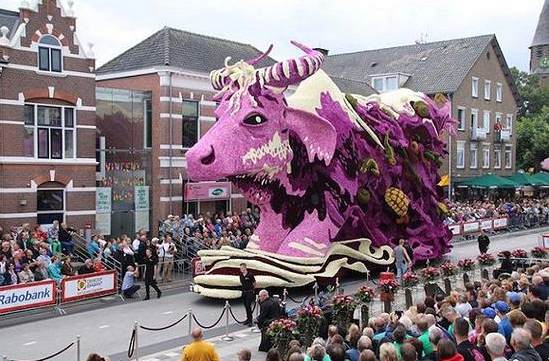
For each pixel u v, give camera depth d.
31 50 23.41
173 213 29.23
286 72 18.00
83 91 24.98
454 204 39.50
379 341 9.43
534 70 88.19
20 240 19.98
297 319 12.80
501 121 51.09
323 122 19.41
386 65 51.03
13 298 16.70
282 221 20.00
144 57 30.67
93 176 25.48
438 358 7.94
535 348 8.20
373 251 22.22
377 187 22.34
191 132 30.19
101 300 19.42
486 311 10.48
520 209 40.81
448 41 50.69
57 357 13.78
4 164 22.84
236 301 19.47
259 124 18.27
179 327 16.47
